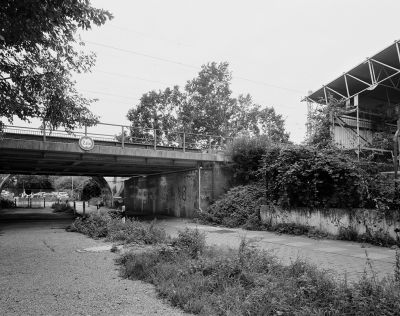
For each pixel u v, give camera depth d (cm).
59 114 1009
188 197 2425
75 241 1313
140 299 575
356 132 2083
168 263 753
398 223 1122
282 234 1477
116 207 4056
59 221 2408
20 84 873
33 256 989
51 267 834
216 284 594
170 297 565
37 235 1527
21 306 538
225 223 1878
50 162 2164
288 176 1505
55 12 721
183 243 899
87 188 5319
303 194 1473
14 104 850
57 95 973
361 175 1266
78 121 1079
